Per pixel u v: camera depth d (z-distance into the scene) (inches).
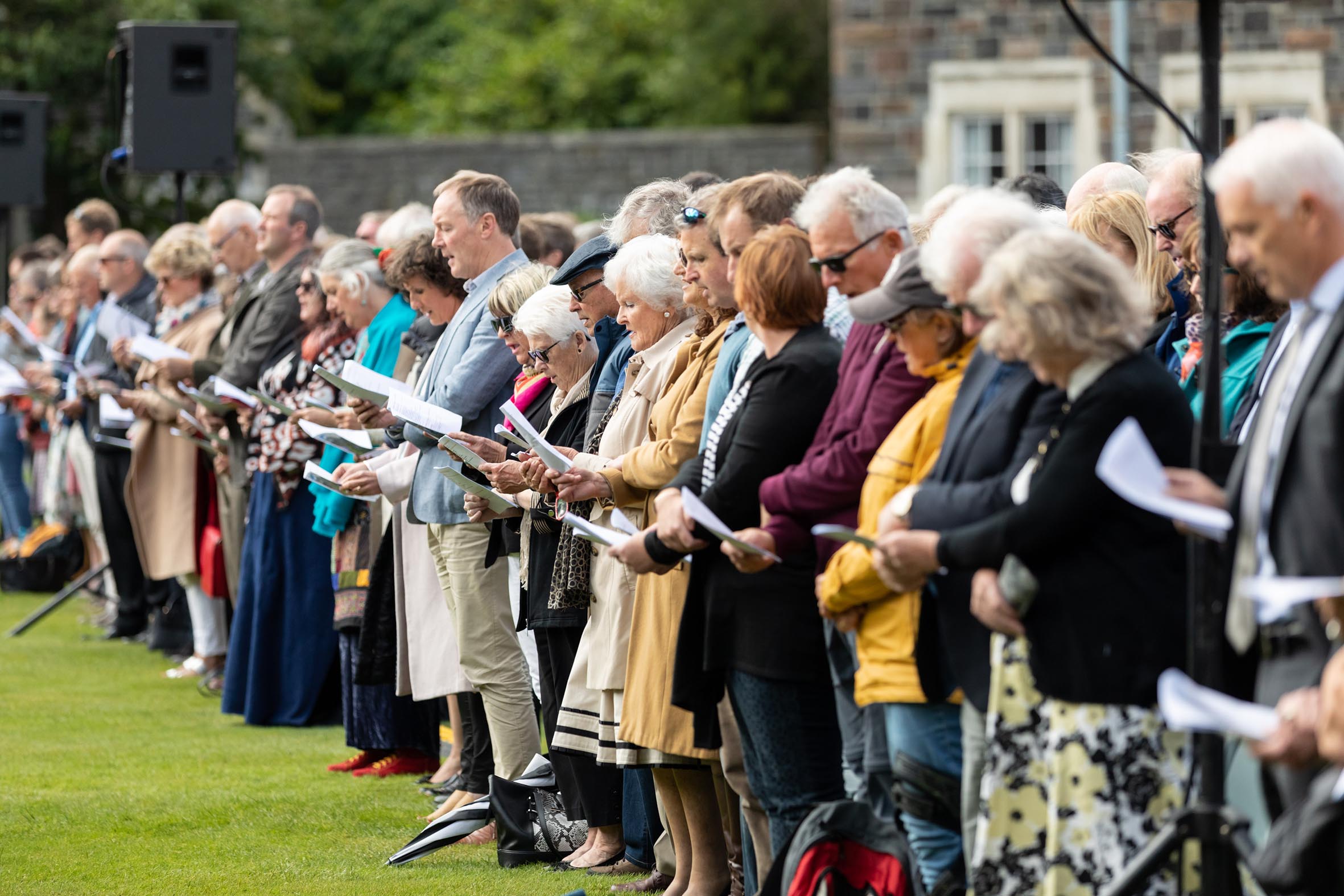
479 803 496.4
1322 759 246.2
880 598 322.0
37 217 1941.4
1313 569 256.8
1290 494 261.3
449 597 517.7
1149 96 301.6
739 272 362.0
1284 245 260.5
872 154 1492.4
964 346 323.6
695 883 416.8
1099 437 280.8
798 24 3026.6
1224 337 368.5
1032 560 286.5
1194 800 291.0
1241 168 261.3
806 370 353.1
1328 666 244.1
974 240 299.9
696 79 3043.8
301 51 2534.5
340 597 608.7
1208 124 292.5
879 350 338.0
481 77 3189.0
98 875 468.8
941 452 313.1
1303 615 261.3
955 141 1478.8
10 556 1107.9
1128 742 285.3
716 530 333.1
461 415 513.0
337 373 667.4
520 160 2044.8
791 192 382.3
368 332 629.3
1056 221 421.4
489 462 475.5
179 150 940.6
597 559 438.3
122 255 917.8
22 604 1069.8
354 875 467.5
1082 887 285.0
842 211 341.7
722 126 3019.2
